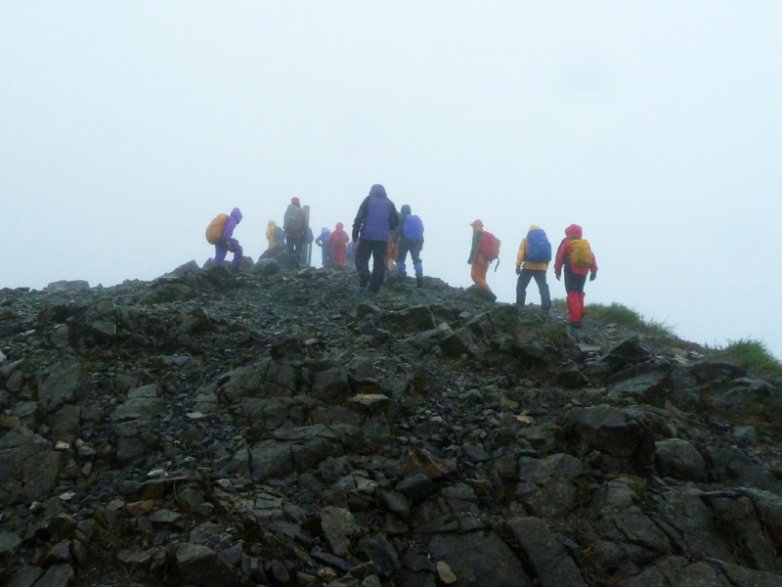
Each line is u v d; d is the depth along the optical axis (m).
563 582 5.50
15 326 9.98
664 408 8.66
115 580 5.08
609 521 6.10
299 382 8.17
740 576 5.52
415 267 17.02
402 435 7.54
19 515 5.89
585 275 13.54
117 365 8.67
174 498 5.93
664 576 5.54
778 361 11.56
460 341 10.11
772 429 8.27
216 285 14.47
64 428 7.09
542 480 6.63
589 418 7.36
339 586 4.98
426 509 6.23
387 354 10.04
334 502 6.16
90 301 12.30
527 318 12.00
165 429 7.24
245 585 4.99
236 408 7.63
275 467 6.59
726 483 6.98
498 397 8.50
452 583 5.48
